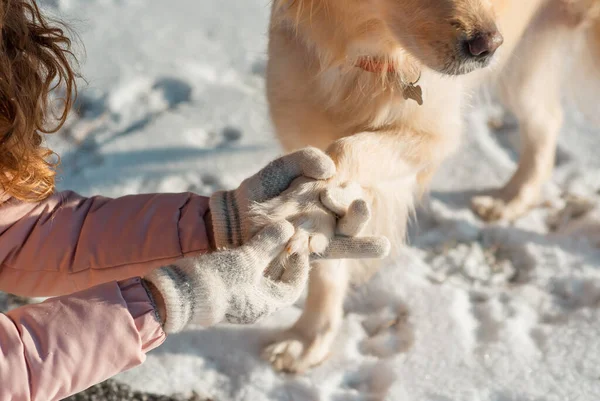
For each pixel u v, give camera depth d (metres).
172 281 1.40
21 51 1.48
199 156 2.48
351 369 1.98
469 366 1.97
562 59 2.38
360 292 2.15
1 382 1.37
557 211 2.38
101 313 1.40
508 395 1.92
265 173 1.49
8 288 1.63
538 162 2.40
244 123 2.62
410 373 1.96
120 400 1.90
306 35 1.90
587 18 2.33
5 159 1.51
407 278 2.17
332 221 1.47
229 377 1.96
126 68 2.84
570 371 1.96
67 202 1.62
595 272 2.20
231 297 1.40
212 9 3.21
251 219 1.46
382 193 1.86
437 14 1.69
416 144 1.88
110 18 3.09
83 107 2.65
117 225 1.59
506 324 2.06
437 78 1.88
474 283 2.20
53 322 1.40
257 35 3.08
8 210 1.59
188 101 2.74
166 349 1.99
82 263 1.59
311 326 2.00
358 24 1.83
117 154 2.47
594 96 2.54
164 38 3.02
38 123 1.53
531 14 2.24
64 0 3.14
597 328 2.05
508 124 2.73
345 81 1.90
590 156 2.59
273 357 1.98
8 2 1.44
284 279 1.45
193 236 1.56
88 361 1.39
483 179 2.49
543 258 2.24
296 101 1.96
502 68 2.29
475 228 2.34
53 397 1.39
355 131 1.93
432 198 2.42
